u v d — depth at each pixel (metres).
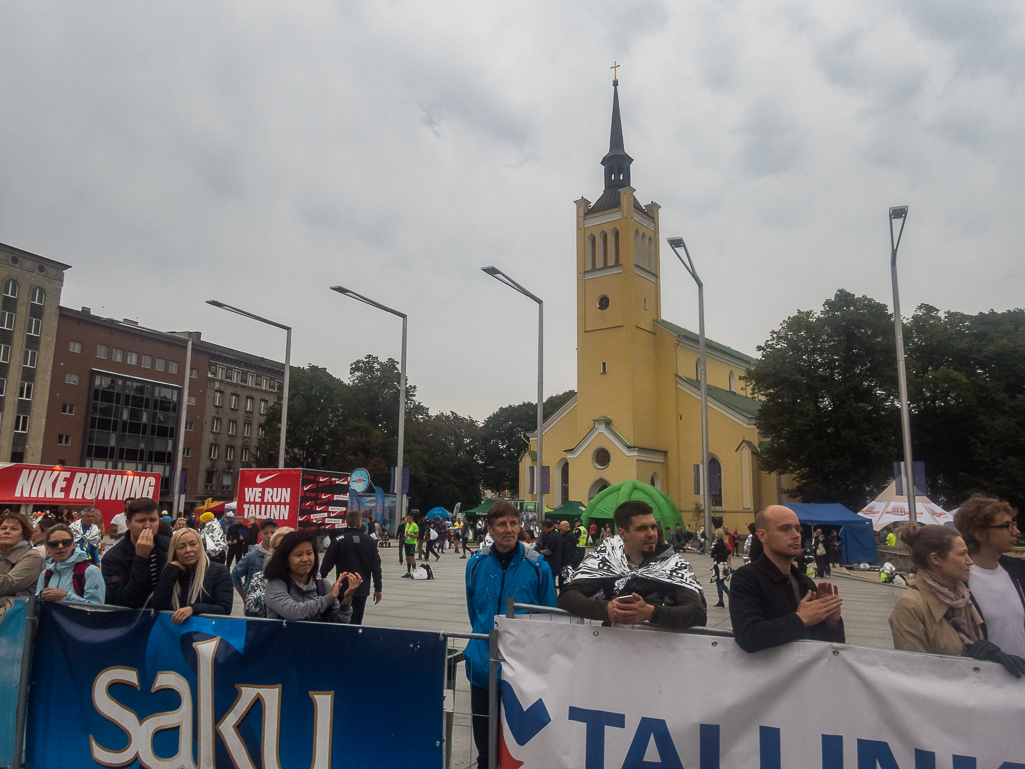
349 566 9.63
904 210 23.53
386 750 4.50
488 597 5.42
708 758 3.81
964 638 4.02
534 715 4.16
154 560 5.70
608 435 51.16
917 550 4.14
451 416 87.19
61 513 19.53
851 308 44.22
